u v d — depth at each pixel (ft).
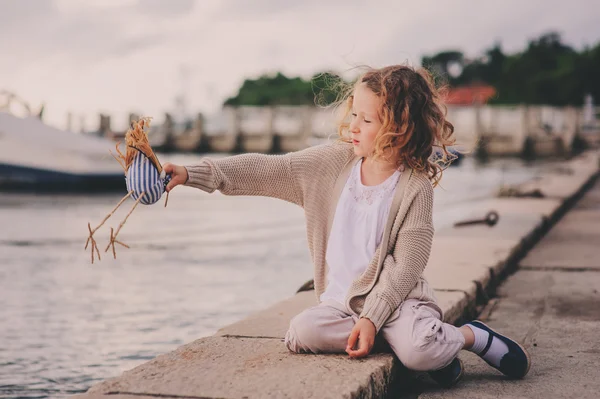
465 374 9.70
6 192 50.29
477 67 332.80
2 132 48.67
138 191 8.05
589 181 46.98
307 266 22.72
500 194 33.76
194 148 138.92
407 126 8.79
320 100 9.92
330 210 9.29
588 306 13.94
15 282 19.61
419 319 8.70
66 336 14.12
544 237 23.63
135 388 7.78
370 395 8.09
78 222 34.63
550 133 125.90
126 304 17.12
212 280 20.16
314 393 7.57
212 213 39.86
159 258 23.98
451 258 16.90
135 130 8.09
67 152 49.78
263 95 295.89
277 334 10.21
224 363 8.70
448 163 9.43
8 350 13.23
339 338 8.91
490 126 128.16
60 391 11.10
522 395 8.77
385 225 8.91
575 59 233.55
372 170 9.21
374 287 8.84
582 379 9.40
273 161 9.20
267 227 33.19
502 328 12.41
